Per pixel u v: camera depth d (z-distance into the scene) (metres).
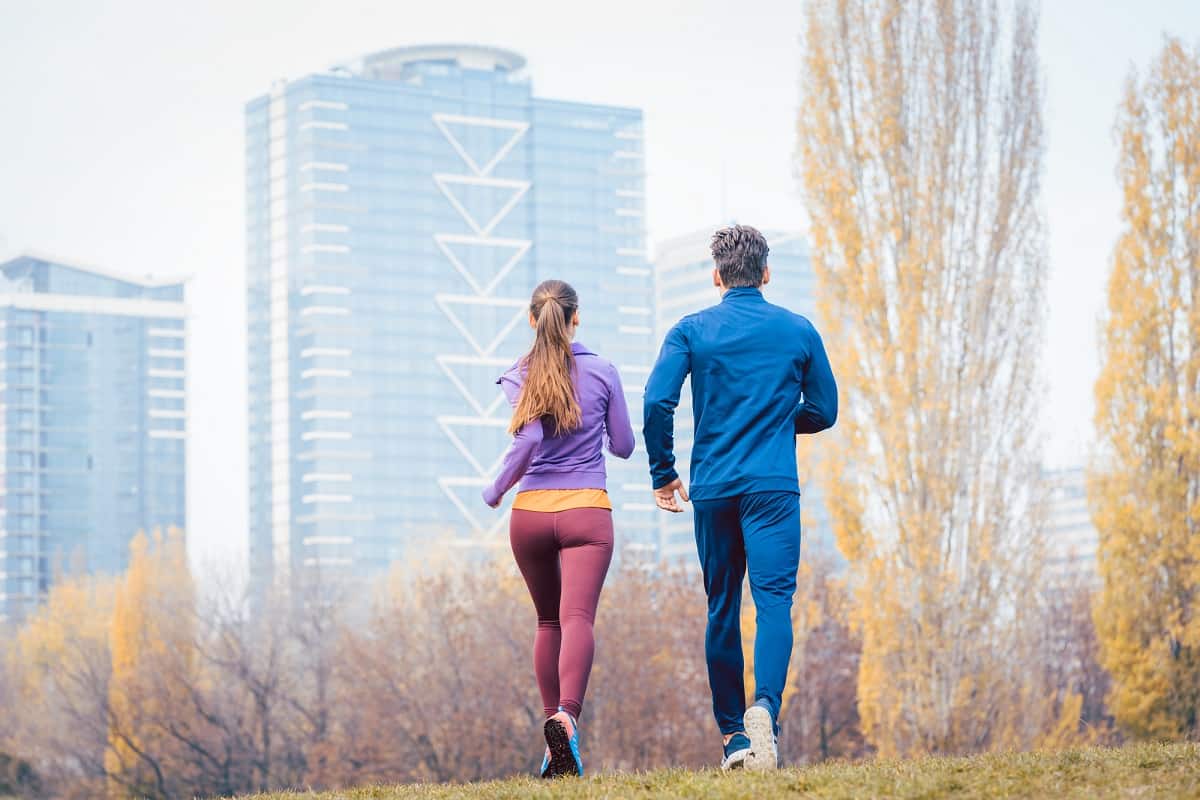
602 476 8.27
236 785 78.75
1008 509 36.50
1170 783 5.84
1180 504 40.47
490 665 71.19
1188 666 39.78
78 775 93.06
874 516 36.97
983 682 35.88
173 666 82.75
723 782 6.33
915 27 38.03
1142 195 42.09
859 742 64.50
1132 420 41.28
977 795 5.80
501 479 8.06
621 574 66.38
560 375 8.11
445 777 69.88
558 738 7.62
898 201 37.59
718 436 7.63
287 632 86.19
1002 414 36.81
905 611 36.19
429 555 120.88
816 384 7.83
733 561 7.74
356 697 75.12
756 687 7.30
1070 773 6.31
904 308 37.06
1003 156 37.53
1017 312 37.03
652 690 63.47
